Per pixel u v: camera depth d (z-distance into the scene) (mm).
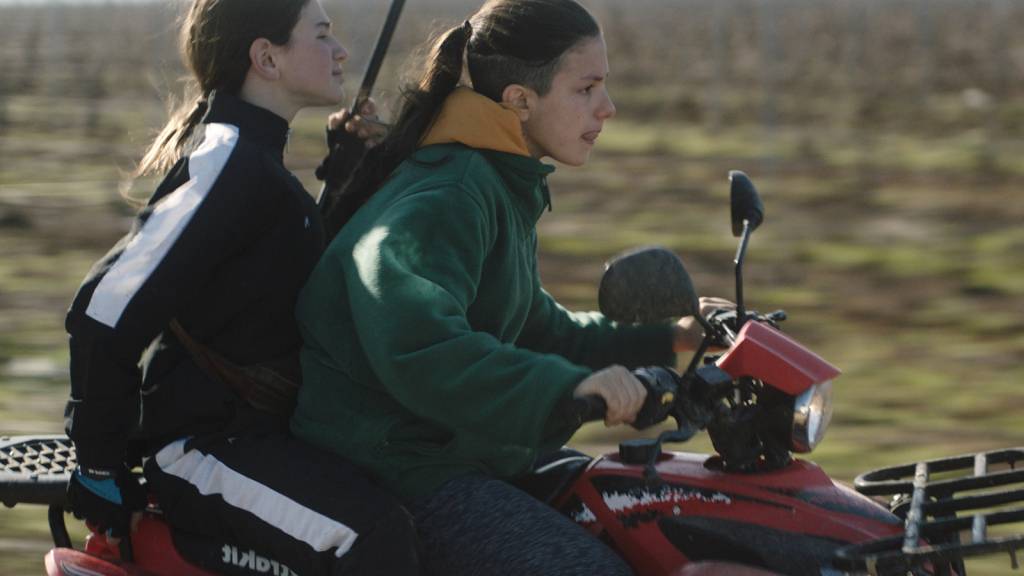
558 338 6082
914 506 4668
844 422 11695
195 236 4934
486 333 4992
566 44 5375
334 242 5156
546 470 5402
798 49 90000
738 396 5137
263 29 5445
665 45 97750
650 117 47188
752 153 34750
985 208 25094
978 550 4219
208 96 5570
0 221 22281
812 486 4934
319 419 5094
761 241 21656
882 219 24094
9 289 17250
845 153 34500
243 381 5105
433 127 5406
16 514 9570
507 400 4574
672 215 24484
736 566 4664
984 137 38625
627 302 4746
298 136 35875
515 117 5293
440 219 4953
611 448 10734
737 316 5340
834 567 4711
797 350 4992
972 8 144875
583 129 5465
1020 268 19266
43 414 11703
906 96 54250
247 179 5066
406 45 80000
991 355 14188
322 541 4754
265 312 5148
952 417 11812
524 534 4809
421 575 4844
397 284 4730
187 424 5102
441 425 4941
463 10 193250
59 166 30266
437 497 4984
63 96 52062
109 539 5270
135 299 4844
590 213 24703
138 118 42094
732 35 109375
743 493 4887
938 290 17797
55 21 142125
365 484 4859
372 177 5508
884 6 158750
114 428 5008
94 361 4898
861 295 17516
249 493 4910
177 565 5152
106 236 21312
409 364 4645
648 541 4934
